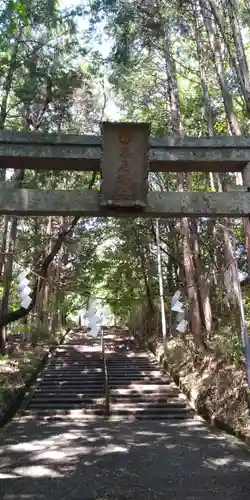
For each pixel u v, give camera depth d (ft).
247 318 39.91
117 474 23.41
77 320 159.12
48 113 39.55
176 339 61.16
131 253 71.97
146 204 17.52
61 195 17.87
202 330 52.60
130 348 81.25
